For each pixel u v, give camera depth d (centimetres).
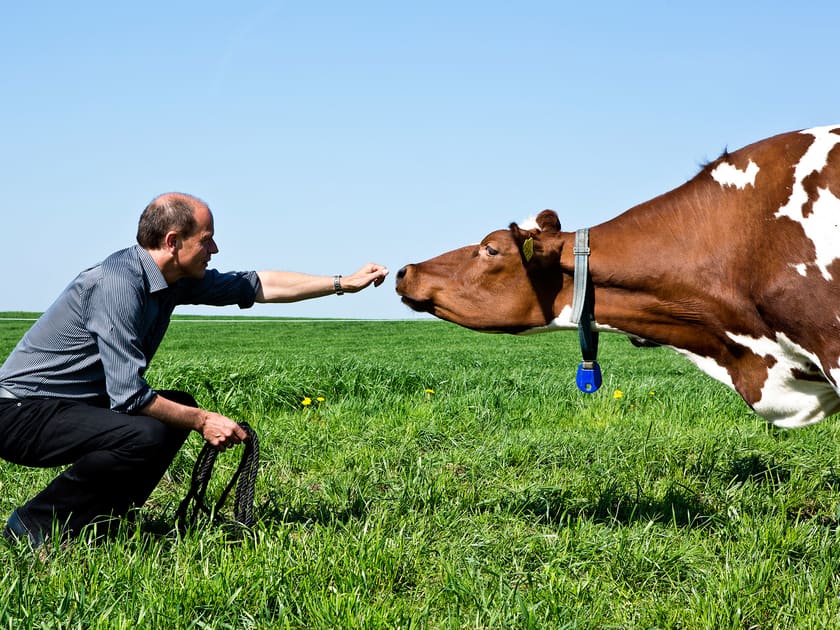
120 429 432
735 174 473
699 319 481
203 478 471
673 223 483
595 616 370
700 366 505
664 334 494
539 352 2461
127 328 429
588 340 502
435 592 395
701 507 539
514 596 376
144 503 517
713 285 471
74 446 435
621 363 1827
